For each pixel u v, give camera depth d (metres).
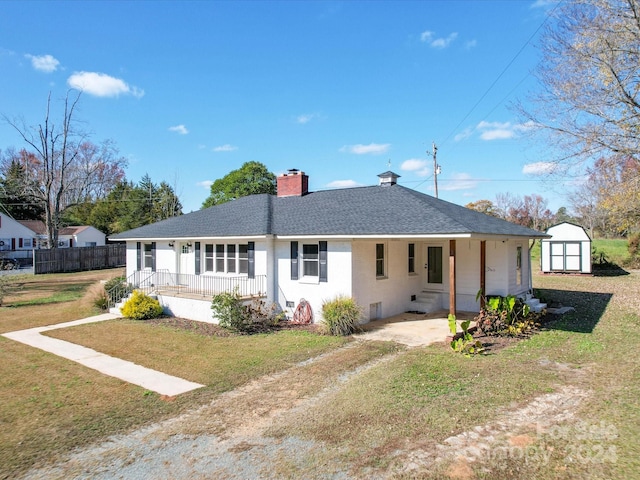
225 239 16.72
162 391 8.30
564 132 17.22
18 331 14.40
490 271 15.52
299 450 5.60
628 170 17.30
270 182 46.53
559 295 20.75
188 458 5.57
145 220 52.31
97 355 11.11
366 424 6.27
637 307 16.75
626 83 15.47
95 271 37.59
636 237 36.12
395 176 18.53
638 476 4.49
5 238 50.53
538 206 65.44
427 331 12.91
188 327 14.41
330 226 14.37
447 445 5.46
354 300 13.36
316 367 9.56
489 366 9.07
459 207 18.47
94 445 6.08
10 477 5.23
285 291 15.34
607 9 15.06
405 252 16.45
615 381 7.81
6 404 7.73
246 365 9.90
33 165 48.66
